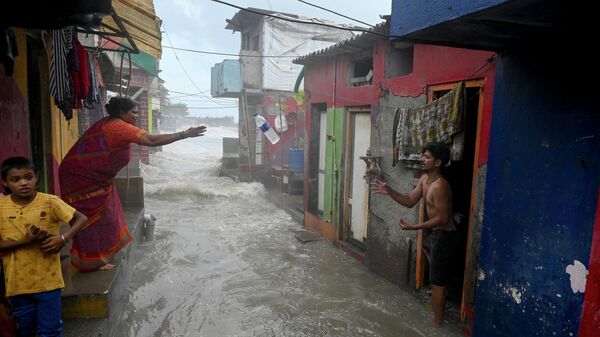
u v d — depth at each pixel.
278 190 13.28
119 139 3.71
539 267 3.04
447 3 2.39
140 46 6.07
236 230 8.51
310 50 15.57
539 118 3.00
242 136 16.97
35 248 2.74
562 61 2.80
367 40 5.97
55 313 2.88
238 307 4.96
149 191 12.06
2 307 2.74
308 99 8.64
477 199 4.07
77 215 2.91
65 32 4.29
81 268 4.06
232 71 15.20
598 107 2.58
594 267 2.62
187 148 33.97
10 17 2.70
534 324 3.09
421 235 5.08
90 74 5.52
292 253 7.06
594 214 2.62
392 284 5.70
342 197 7.36
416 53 5.02
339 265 6.49
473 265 4.17
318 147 8.68
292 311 4.88
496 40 2.92
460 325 4.43
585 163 2.67
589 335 2.66
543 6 2.08
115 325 4.07
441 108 4.36
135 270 5.94
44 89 5.59
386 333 4.40
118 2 5.23
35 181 2.72
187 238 7.71
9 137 3.91
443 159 4.12
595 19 2.29
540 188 3.01
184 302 5.06
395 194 4.50
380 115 5.90
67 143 7.02
